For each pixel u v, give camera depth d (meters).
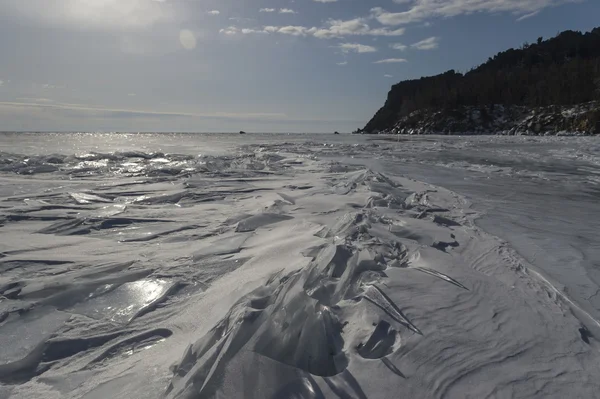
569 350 1.95
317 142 30.08
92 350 2.17
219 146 23.56
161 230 4.58
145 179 8.73
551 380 1.70
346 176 8.82
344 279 2.59
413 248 3.44
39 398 1.79
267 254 3.48
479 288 2.62
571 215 5.53
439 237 3.88
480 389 1.62
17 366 2.04
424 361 1.78
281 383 1.60
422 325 2.07
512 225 4.84
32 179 8.67
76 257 3.65
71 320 2.50
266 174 9.62
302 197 6.17
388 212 4.88
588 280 3.05
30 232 4.52
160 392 1.67
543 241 4.14
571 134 43.91
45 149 18.52
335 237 3.64
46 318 2.52
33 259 3.59
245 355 1.70
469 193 7.32
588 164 13.10
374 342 1.92
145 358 2.04
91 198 6.45
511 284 2.85
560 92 60.41
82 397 1.76
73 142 26.91
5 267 3.40
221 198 6.58
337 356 1.84
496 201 6.53
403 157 15.89
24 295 2.85
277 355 1.78
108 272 3.24
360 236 3.64
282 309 2.00
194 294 2.84
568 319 2.31
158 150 19.42
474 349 1.90
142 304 2.69
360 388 1.60
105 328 2.39
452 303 2.36
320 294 2.42
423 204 5.89
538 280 2.98
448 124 68.38
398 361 1.77
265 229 4.45
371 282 2.57
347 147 22.62
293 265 2.98
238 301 2.34
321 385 1.60
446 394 1.58
